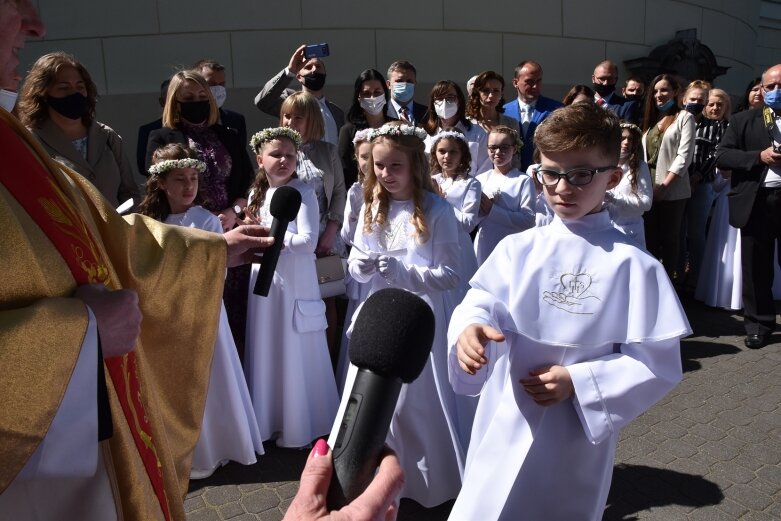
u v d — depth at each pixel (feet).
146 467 4.77
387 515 2.89
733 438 11.98
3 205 3.82
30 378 3.57
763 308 16.56
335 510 2.76
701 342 17.17
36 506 4.00
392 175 9.64
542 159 6.48
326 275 13.35
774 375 14.79
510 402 6.53
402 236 9.84
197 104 13.61
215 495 10.37
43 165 4.62
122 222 5.52
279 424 12.00
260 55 26.94
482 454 6.61
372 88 17.66
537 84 19.97
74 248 4.32
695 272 22.26
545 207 15.48
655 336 6.02
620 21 33.27
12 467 3.57
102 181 13.78
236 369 11.14
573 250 6.47
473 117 19.03
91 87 13.50
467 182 13.76
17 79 4.44
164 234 5.89
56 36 26.18
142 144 15.79
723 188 20.02
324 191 14.55
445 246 9.65
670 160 19.01
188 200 11.43
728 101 21.45
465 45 29.25
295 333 11.66
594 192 6.33
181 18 26.40
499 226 14.94
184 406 6.19
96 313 4.08
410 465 9.64
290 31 27.04
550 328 6.30
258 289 6.61
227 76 26.81
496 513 6.31
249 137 27.02
